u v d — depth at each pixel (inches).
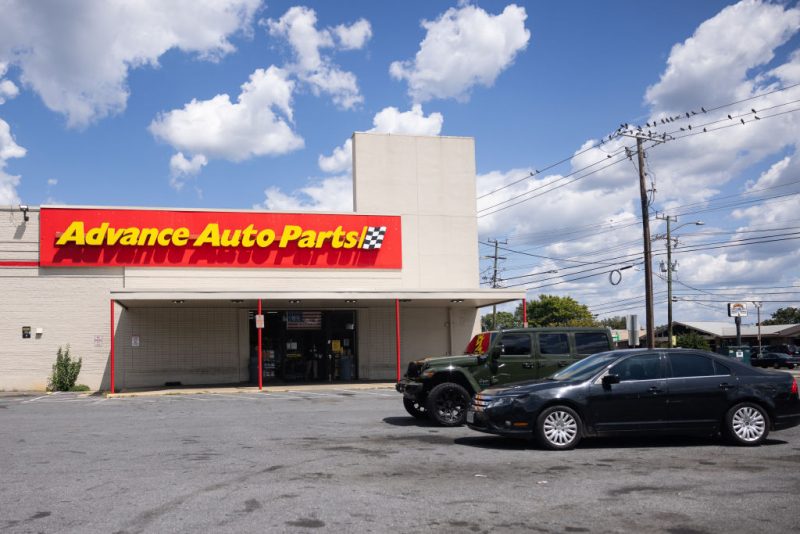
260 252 1124.5
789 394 438.6
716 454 405.1
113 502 293.0
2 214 1041.5
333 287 1156.5
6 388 1018.1
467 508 282.2
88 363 1048.8
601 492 309.6
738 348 1662.2
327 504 288.7
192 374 1107.3
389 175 1232.8
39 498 301.0
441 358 569.0
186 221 1094.4
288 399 823.1
